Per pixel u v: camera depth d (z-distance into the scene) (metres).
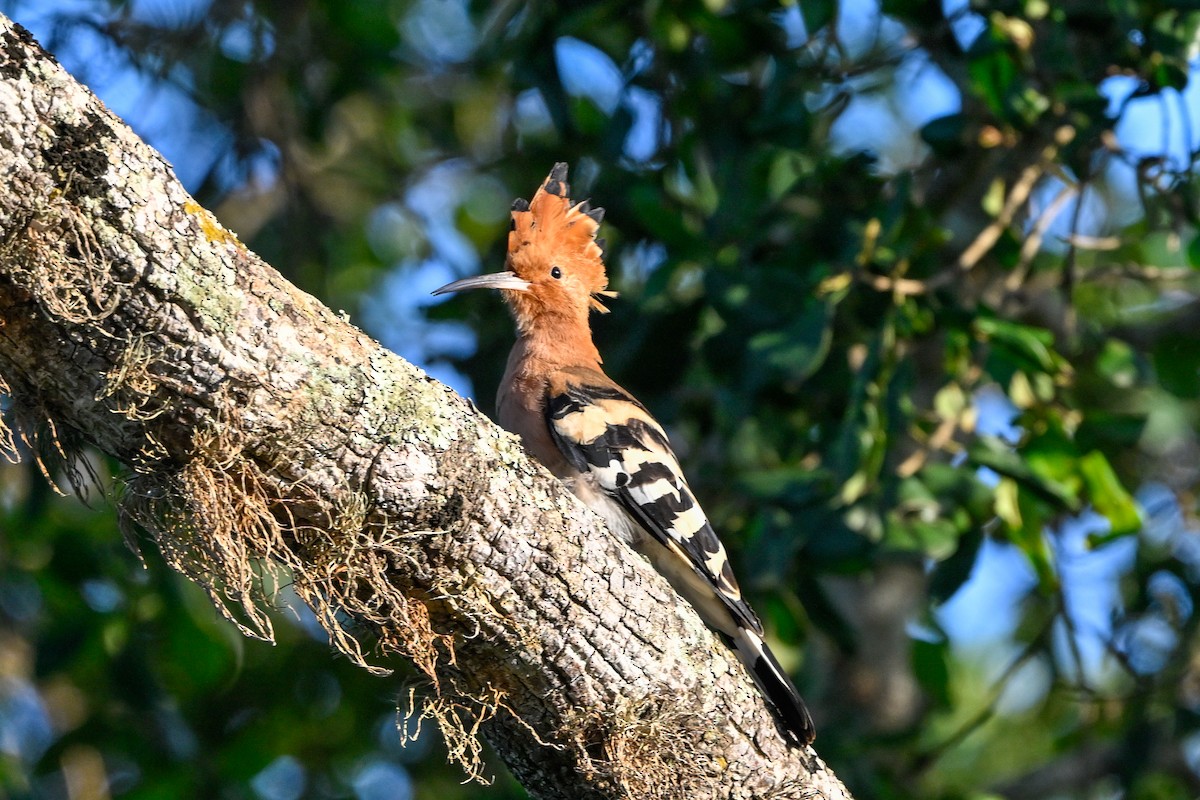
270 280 5.23
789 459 9.52
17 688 12.65
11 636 12.45
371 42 12.71
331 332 5.34
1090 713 12.28
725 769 6.52
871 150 10.10
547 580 5.80
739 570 9.76
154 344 5.00
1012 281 9.88
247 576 5.36
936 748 11.20
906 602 12.62
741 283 8.70
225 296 5.05
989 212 9.89
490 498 5.60
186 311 4.98
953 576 9.31
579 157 11.08
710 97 9.46
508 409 9.09
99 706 11.06
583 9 9.21
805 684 11.23
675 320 9.44
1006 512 9.19
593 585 5.90
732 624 8.16
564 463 8.66
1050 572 9.51
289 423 5.23
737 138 9.29
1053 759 13.83
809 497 8.52
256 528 5.42
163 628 10.99
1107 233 13.59
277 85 12.55
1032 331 8.75
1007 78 8.70
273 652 12.10
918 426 10.35
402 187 13.65
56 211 4.76
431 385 5.57
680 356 9.63
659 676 6.18
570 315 9.47
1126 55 8.98
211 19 12.32
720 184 9.13
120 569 10.76
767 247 9.45
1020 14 8.50
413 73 13.76
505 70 11.72
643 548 8.53
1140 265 12.42
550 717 6.17
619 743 6.21
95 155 4.78
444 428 5.50
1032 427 9.42
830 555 8.63
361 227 13.98
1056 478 9.26
